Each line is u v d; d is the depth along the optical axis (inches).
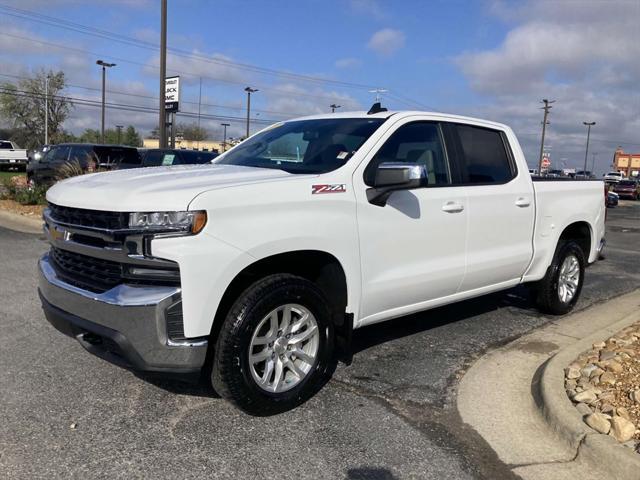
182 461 125.8
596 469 128.1
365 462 128.8
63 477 118.3
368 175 162.7
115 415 145.2
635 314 247.9
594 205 257.8
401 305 177.5
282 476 122.0
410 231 171.9
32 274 296.4
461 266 190.7
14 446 129.0
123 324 127.8
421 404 158.9
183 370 130.2
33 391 157.2
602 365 174.2
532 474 126.5
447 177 190.1
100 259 135.5
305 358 152.1
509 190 209.3
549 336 221.9
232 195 132.3
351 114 190.5
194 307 127.3
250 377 138.9
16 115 2819.9
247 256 133.6
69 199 141.4
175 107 979.3
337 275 157.8
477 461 131.3
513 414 154.6
